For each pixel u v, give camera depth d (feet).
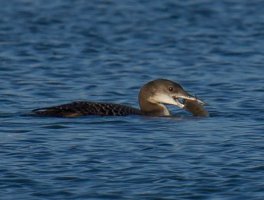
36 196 60.64
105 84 100.27
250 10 153.89
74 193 61.16
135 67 110.32
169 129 77.30
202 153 69.67
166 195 60.75
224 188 61.98
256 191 61.36
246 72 107.34
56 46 123.03
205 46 124.77
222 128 77.82
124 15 148.87
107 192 61.31
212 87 98.68
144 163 67.15
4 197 60.49
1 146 71.20
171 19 146.30
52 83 99.76
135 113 82.94
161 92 84.58
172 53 119.85
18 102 89.66
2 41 126.00
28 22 140.97
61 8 153.79
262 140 73.36
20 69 107.55
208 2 159.94
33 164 66.74
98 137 74.13
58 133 75.20
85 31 135.03
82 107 81.46
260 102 90.07
